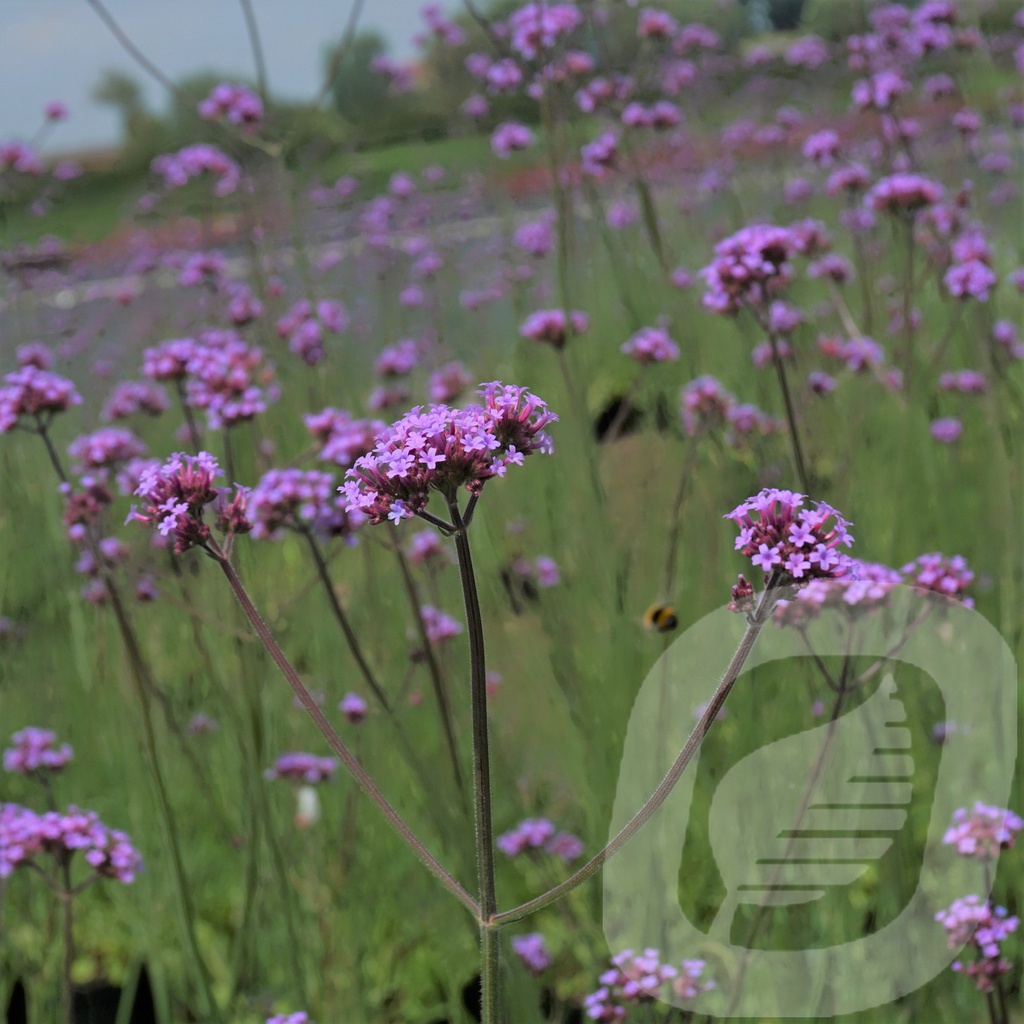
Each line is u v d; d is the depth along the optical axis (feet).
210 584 16.46
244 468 19.52
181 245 37.83
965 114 27.91
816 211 34.68
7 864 13.42
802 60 40.01
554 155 18.42
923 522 19.97
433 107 36.83
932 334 26.76
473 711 7.91
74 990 17.61
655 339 19.80
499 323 36.35
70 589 20.71
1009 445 18.81
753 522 8.47
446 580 19.34
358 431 14.85
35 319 33.81
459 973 16.97
